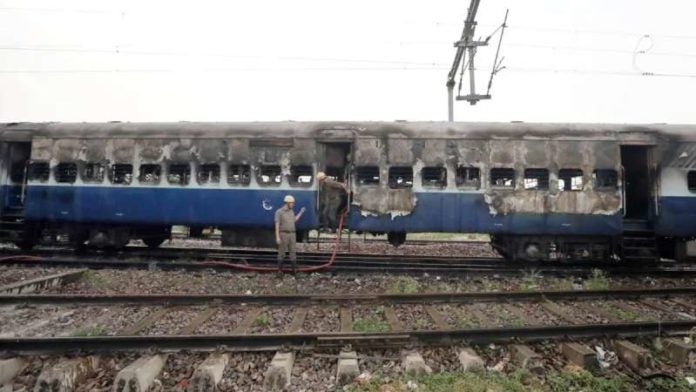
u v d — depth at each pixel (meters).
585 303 6.68
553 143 9.57
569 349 4.61
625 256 9.47
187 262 9.34
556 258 9.88
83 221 10.35
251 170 9.96
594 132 9.59
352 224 9.70
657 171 9.46
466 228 9.54
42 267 9.01
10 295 6.17
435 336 4.78
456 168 9.63
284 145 9.95
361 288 7.65
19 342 4.34
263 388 3.97
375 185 9.71
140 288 7.45
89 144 10.41
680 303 6.69
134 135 10.31
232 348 4.52
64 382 3.87
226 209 9.95
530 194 9.45
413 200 9.60
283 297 6.35
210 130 10.20
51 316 5.70
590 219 9.38
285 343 4.62
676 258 9.91
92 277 8.06
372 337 4.65
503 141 9.62
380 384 3.96
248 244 10.27
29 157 11.20
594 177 9.50
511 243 9.91
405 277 8.45
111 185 10.26
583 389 3.94
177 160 10.15
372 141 9.79
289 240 8.63
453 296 6.59
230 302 6.29
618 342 4.77
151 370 4.05
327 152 10.23
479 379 4.02
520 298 6.71
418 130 9.80
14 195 11.00
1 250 10.87
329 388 3.96
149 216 10.13
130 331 5.09
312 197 9.80
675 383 4.08
